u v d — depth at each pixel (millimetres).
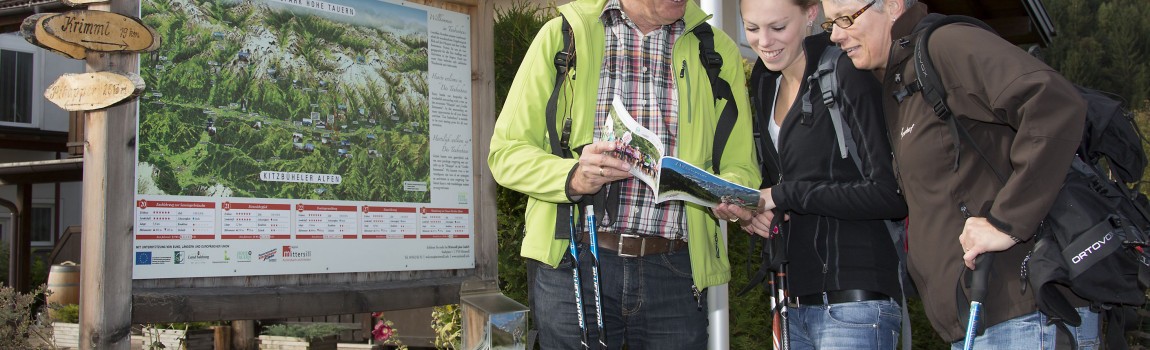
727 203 2426
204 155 2496
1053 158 1938
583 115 2629
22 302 7191
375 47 2930
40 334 7227
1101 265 2010
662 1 2543
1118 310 2242
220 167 2527
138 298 2311
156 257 2383
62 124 18125
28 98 17609
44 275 14430
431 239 3018
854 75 2574
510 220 4445
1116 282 2020
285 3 2713
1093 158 2195
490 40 3260
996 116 2088
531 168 2553
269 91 2648
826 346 2711
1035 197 1966
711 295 3561
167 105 2434
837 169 2627
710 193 2365
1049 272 2016
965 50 2125
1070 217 2041
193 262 2451
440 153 3076
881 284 2639
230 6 2590
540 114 2686
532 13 4812
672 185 2268
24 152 17547
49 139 17312
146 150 2385
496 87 4562
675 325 2715
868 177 2537
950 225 2223
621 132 2412
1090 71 31609
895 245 2703
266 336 7676
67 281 9703
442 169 3076
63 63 18297
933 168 2254
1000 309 2152
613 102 2477
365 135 2869
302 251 2674
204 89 2512
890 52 2395
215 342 7520
